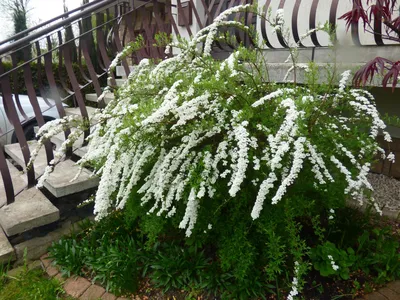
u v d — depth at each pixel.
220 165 1.54
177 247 1.86
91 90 5.34
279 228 1.55
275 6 3.31
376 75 1.75
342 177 1.54
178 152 1.51
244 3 2.53
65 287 1.77
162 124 1.49
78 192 2.42
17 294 1.75
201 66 1.72
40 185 1.85
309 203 1.51
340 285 1.62
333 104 1.58
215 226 1.62
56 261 1.94
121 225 2.09
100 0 3.03
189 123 1.48
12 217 2.00
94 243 2.02
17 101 3.31
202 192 1.33
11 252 1.96
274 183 1.50
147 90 1.79
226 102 1.43
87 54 2.53
